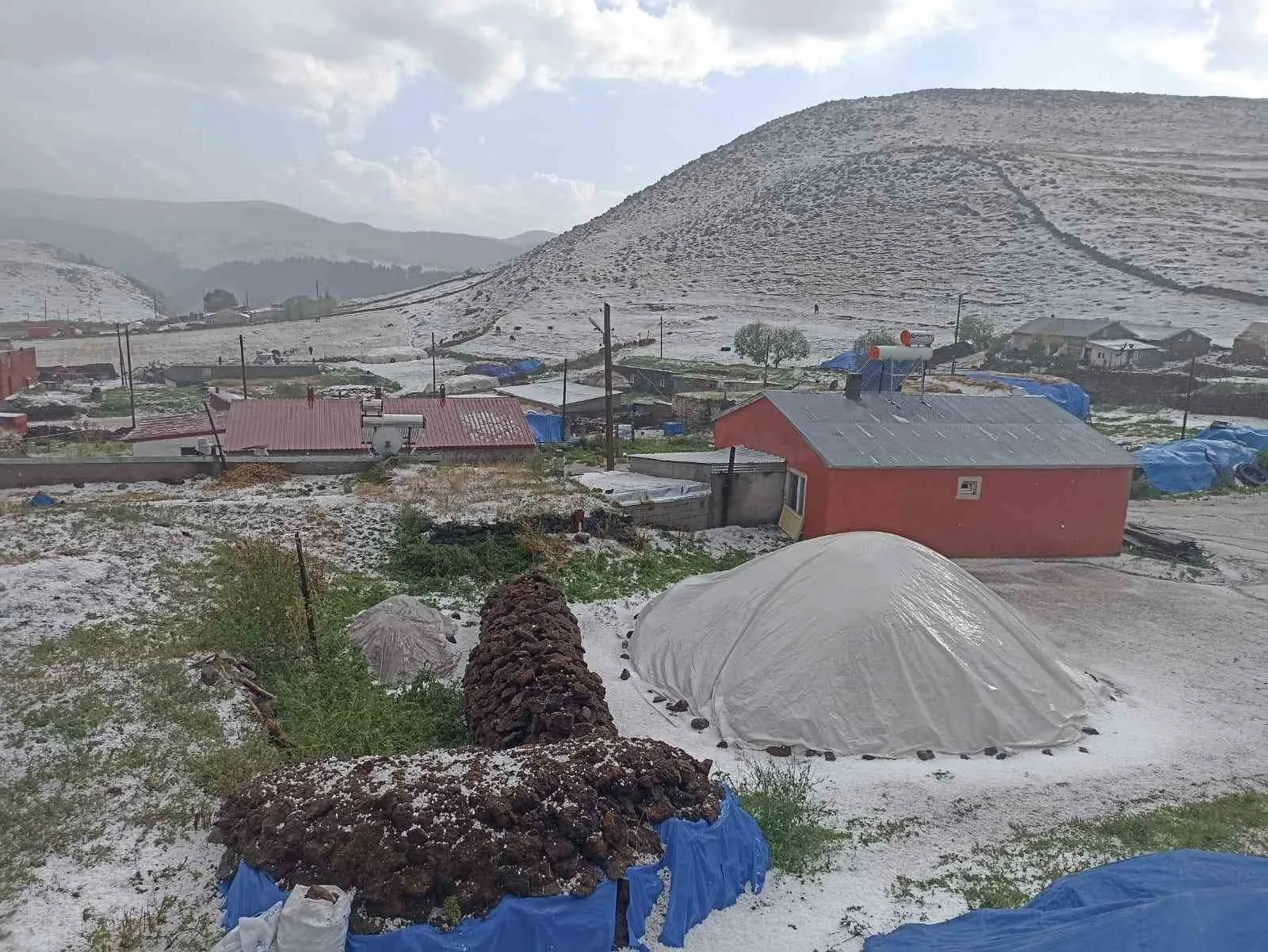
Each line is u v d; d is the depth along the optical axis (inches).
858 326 3324.3
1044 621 702.5
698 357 3006.9
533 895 307.7
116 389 2546.8
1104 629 690.2
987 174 4987.7
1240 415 1875.0
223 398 1744.6
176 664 470.6
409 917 298.4
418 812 326.3
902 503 848.3
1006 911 328.5
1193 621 712.4
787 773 441.7
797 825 390.9
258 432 1149.7
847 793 432.5
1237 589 802.2
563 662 473.1
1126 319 2979.8
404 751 444.5
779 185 5679.1
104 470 904.3
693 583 640.4
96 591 548.1
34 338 3873.0
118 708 426.6
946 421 938.7
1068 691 534.0
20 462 883.4
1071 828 408.5
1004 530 879.1
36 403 2097.7
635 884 322.3
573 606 674.8
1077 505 885.8
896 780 446.3
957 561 866.8
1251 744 500.1
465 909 301.9
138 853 340.2
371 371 3043.8
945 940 313.4
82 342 3791.8
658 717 514.3
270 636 526.0
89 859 333.7
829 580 545.6
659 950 318.7
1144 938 276.7
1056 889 339.0
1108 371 2192.4
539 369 2940.5
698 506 885.2
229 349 3700.8
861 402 965.2
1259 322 2662.4
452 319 4601.4
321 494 870.4
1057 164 4992.6
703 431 1766.7
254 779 365.1
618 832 334.3
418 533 746.8
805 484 872.9
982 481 862.5
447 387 2453.2
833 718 482.6
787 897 353.7
